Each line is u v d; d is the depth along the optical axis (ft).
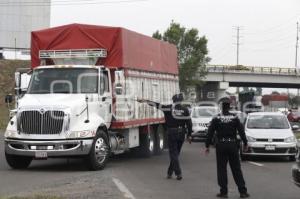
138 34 61.41
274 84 342.03
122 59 55.88
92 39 56.44
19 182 42.29
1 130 131.75
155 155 69.46
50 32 57.77
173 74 76.23
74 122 49.55
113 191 37.86
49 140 48.83
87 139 49.52
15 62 244.01
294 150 62.90
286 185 43.16
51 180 43.55
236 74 318.24
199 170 53.16
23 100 50.88
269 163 61.31
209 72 312.09
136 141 61.82
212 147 84.58
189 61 237.04
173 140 45.65
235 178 37.11
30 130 49.16
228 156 37.09
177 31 243.60
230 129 37.01
